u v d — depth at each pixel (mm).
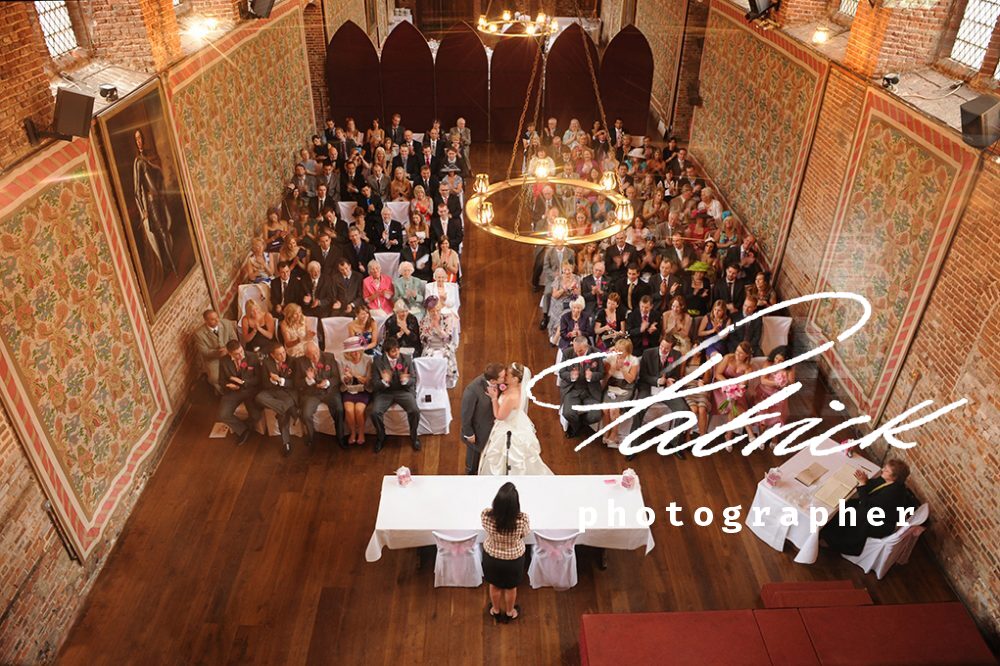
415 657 5484
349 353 7414
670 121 15516
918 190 6660
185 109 7988
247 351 7488
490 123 15531
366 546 6395
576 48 14695
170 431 7539
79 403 5863
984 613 5664
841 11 9414
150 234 7125
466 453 7398
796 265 9383
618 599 5980
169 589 5973
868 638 5223
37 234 5320
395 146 12789
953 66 7070
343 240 10117
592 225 10352
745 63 11406
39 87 5445
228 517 6656
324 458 7332
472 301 9969
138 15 6941
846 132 8062
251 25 10297
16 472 5043
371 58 14680
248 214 10141
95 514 6066
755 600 6000
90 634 5605
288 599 5902
